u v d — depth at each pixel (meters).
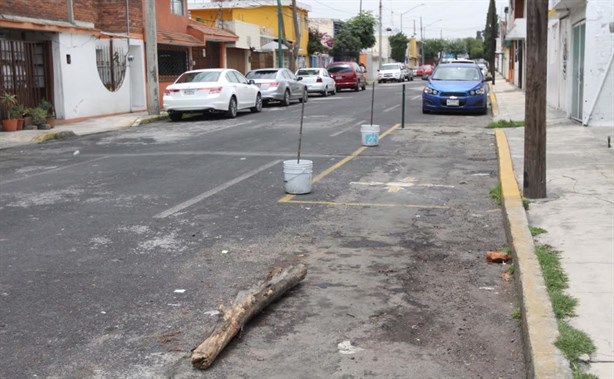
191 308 5.18
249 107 23.11
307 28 52.88
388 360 4.31
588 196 7.89
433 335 4.69
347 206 8.51
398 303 5.28
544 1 7.57
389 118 19.95
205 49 32.94
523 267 5.36
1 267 6.20
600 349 3.96
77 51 21.28
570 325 4.29
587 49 14.72
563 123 15.93
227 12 45.00
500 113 20.25
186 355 4.40
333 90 35.03
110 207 8.59
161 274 5.97
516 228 6.52
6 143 15.79
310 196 9.10
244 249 6.71
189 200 8.91
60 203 8.89
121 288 5.62
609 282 5.02
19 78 19.14
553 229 6.55
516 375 4.08
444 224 7.61
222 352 4.45
